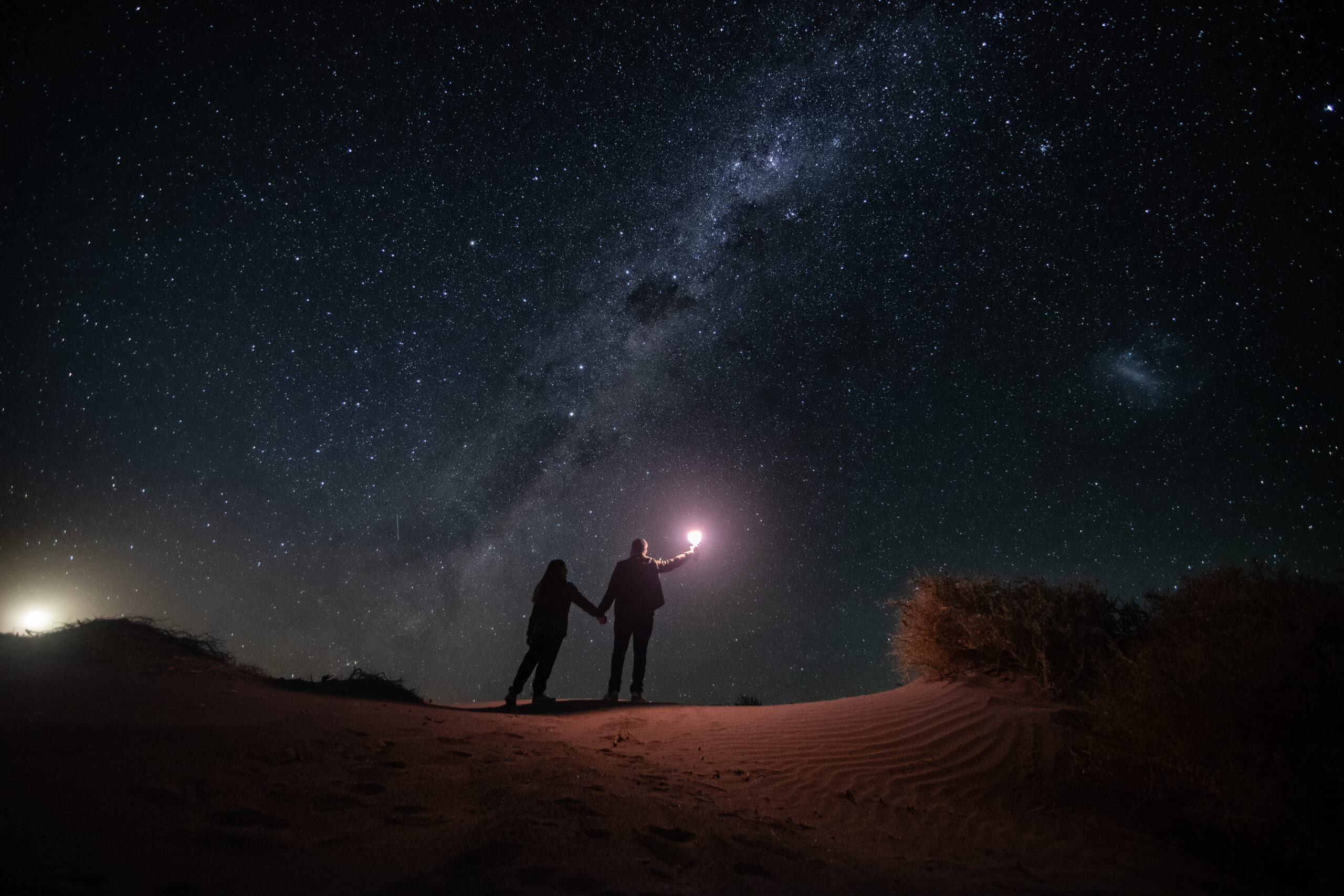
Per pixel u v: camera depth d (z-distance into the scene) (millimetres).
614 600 7891
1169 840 3604
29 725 2715
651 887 2309
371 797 2779
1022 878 2984
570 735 4652
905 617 6633
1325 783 3260
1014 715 5059
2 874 1721
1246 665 3615
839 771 4434
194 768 2703
